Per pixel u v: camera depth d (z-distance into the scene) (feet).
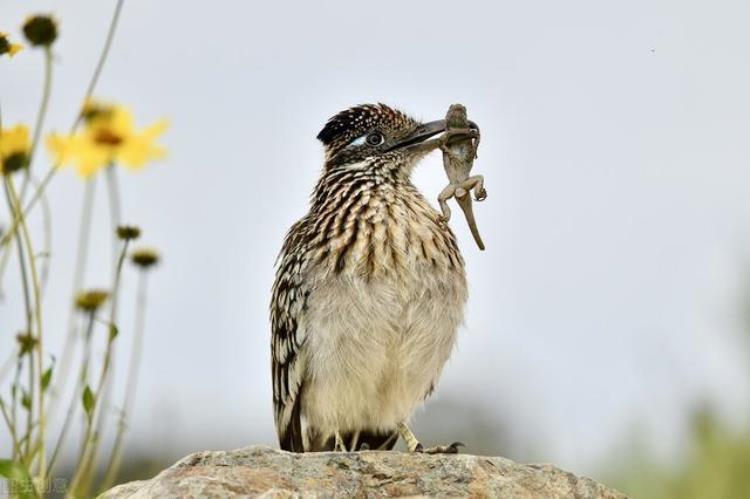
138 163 28.27
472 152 40.16
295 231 41.75
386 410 40.29
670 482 43.50
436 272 38.93
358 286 38.19
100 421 29.01
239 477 28.84
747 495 42.57
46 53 28.84
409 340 38.65
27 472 26.05
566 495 31.24
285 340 40.68
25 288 27.76
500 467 31.53
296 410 41.09
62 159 28.12
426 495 30.04
